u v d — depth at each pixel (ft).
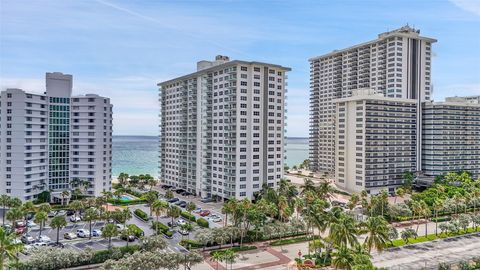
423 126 627.87
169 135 624.59
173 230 356.59
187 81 577.43
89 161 511.81
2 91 450.71
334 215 280.31
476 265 264.11
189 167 565.53
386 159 578.66
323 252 290.97
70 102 511.40
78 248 300.81
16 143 448.24
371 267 191.83
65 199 477.77
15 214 306.35
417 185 601.62
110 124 533.55
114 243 316.19
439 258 289.33
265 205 338.95
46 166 488.85
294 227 330.34
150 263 212.84
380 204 402.72
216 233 298.35
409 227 378.12
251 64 475.72
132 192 555.69
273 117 495.00
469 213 439.63
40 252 240.94
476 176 648.38
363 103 563.48
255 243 320.29
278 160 499.10
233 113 473.26
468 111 643.04
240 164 467.11
